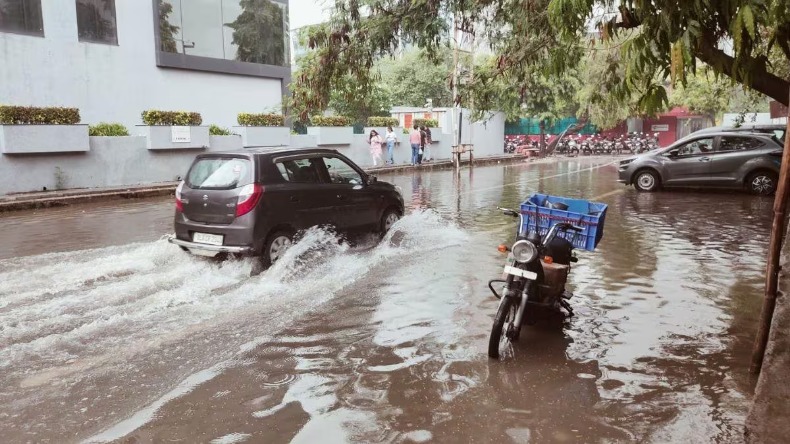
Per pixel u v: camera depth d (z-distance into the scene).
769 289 3.90
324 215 7.96
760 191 14.30
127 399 3.87
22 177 15.29
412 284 6.60
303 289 6.43
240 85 23.70
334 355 4.59
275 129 21.73
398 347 4.75
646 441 3.31
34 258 8.04
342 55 7.48
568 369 4.30
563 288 5.23
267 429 3.47
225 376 4.22
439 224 10.55
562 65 6.44
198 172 7.58
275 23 24.70
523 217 5.74
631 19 4.14
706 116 41.94
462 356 4.56
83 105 18.78
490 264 7.53
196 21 21.75
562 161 32.22
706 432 3.39
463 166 28.09
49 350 4.71
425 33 7.39
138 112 20.28
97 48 18.95
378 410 3.69
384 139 27.38
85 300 6.02
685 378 4.12
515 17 6.97
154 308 5.77
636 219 10.98
